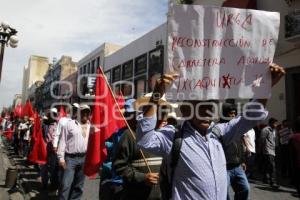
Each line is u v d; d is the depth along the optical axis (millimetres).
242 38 3232
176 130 3264
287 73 14656
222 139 3264
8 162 15703
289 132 12648
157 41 24516
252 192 9867
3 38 16234
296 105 14359
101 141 5340
